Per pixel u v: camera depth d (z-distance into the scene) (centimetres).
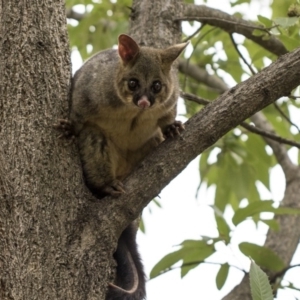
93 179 1009
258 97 900
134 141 1086
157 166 893
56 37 944
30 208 845
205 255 1199
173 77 1144
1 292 804
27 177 859
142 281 1000
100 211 874
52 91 916
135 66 1102
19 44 916
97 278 832
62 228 849
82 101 1008
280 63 914
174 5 1271
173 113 1113
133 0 1300
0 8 947
